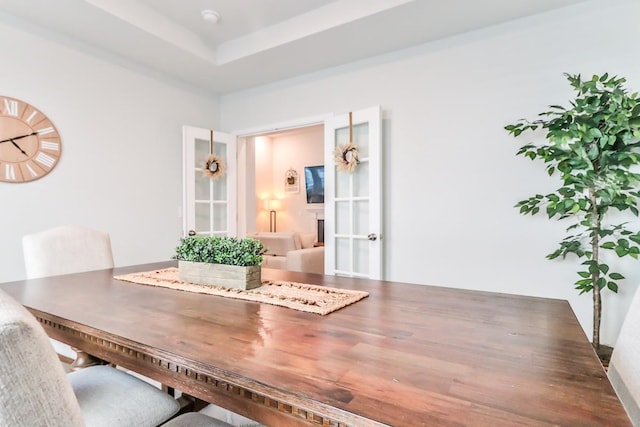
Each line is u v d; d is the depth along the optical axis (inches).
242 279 57.5
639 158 76.6
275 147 324.2
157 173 139.3
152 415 42.5
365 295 54.8
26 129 103.3
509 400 24.2
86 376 47.8
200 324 41.1
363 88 128.9
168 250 142.9
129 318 43.7
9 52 100.0
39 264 77.5
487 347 33.8
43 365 21.1
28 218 103.8
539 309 47.1
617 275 82.1
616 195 77.4
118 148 126.4
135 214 131.9
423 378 27.5
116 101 125.6
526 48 101.6
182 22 116.6
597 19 93.0
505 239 105.3
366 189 128.3
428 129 117.0
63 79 111.4
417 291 58.0
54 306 49.3
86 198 117.5
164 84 141.8
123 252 128.0
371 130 121.6
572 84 83.4
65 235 83.0
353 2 102.4
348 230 132.0
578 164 80.7
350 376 28.0
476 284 109.4
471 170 110.0
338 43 116.0
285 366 29.9
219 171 152.8
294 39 113.7
